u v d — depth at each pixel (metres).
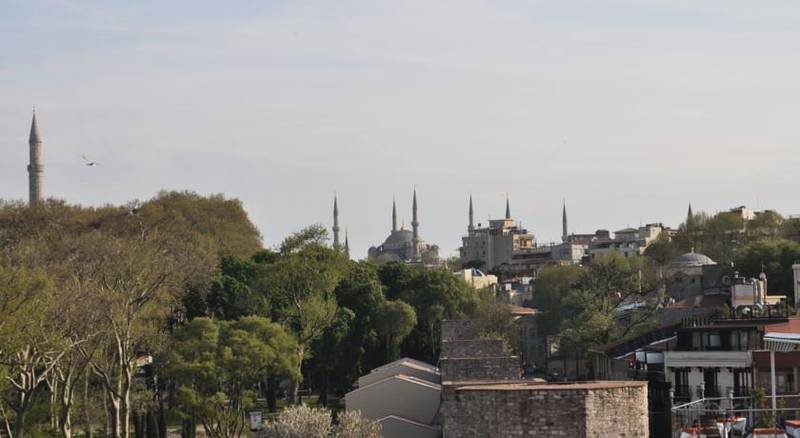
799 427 82.31
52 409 150.00
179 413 155.62
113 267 159.50
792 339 115.56
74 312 137.38
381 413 123.38
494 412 52.09
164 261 166.50
